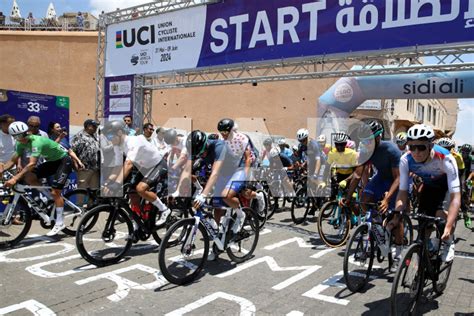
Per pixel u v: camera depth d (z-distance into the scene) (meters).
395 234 3.94
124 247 4.23
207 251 3.82
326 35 5.83
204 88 16.69
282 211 7.73
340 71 6.28
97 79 8.73
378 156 3.98
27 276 3.69
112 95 8.47
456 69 5.61
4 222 4.46
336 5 5.72
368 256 3.61
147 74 7.97
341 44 5.71
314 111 15.65
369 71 6.12
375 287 3.64
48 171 4.80
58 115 6.95
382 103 13.65
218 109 16.61
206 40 7.03
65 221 5.50
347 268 3.36
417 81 7.16
